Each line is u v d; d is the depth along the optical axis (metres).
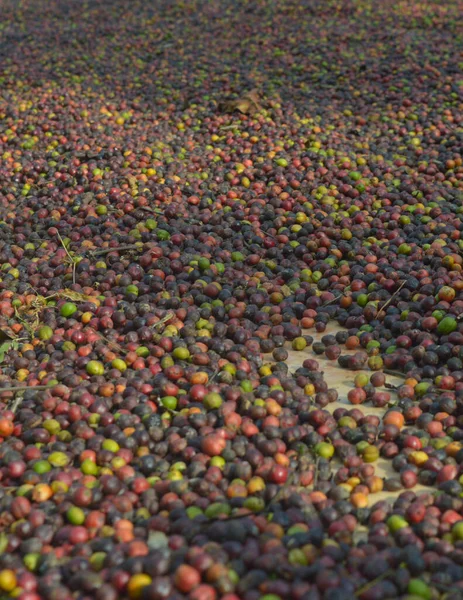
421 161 1.12
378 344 0.75
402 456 0.60
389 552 0.49
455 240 0.90
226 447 0.58
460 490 0.56
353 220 0.97
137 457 0.59
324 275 0.86
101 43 1.92
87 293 0.82
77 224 0.98
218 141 1.23
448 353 0.70
